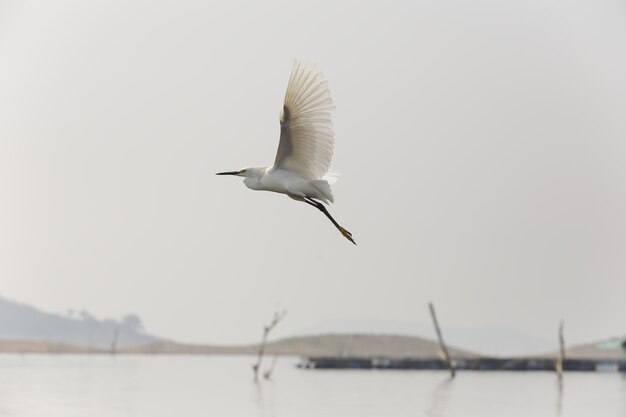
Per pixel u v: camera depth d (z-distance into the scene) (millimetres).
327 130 16781
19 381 75062
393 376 92250
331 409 51875
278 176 17281
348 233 17172
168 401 56375
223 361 148125
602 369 109250
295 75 16547
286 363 139750
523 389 71938
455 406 54656
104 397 58719
